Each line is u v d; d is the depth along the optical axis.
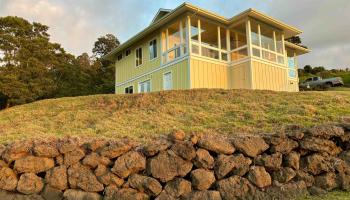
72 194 5.59
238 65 20.00
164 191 5.55
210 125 8.84
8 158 5.79
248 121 8.95
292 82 27.52
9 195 5.62
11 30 34.66
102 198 5.56
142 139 7.12
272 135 6.30
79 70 41.50
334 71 59.19
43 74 35.38
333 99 11.17
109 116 11.65
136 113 11.54
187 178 5.72
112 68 42.59
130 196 5.50
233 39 22.44
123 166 5.65
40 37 37.91
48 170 5.79
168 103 12.55
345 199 5.64
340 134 6.57
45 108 14.73
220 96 13.06
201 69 18.81
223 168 5.77
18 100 31.58
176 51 19.73
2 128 11.40
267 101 11.77
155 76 21.53
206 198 5.52
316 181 6.16
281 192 5.83
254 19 20.22
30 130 10.29
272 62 20.98
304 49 29.05
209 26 20.70
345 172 6.30
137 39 23.50
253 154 5.99
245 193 5.70
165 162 5.68
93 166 5.75
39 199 5.57
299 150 6.33
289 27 22.09
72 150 5.88
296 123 8.20
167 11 21.62
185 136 6.19
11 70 32.09
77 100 15.74
